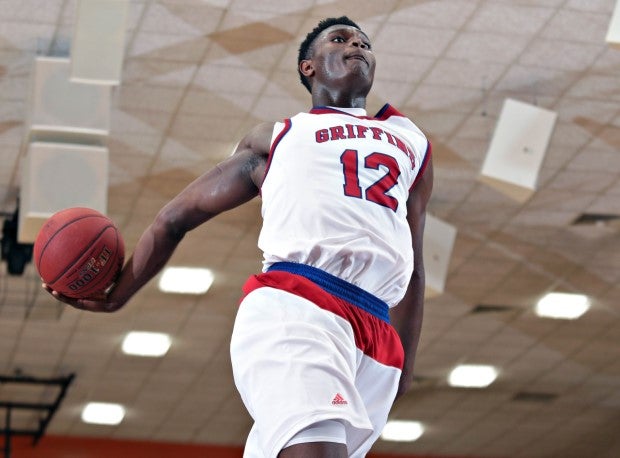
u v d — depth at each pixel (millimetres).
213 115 8422
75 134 7727
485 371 13703
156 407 14422
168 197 9500
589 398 14531
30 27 7387
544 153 7980
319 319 2248
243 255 10617
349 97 2600
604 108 8430
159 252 2615
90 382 13617
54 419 14656
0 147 8672
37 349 12648
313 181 2375
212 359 13023
